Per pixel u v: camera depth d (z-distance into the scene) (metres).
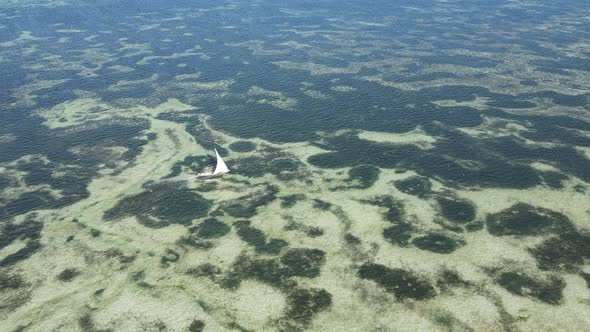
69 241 44.84
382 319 35.06
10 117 72.19
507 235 43.84
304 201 50.00
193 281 39.47
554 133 63.97
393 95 78.19
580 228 44.47
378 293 37.47
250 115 71.94
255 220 47.09
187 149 62.25
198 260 41.88
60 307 37.22
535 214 46.75
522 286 37.75
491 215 46.81
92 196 52.19
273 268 40.56
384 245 42.94
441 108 72.75
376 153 59.62
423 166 56.28
